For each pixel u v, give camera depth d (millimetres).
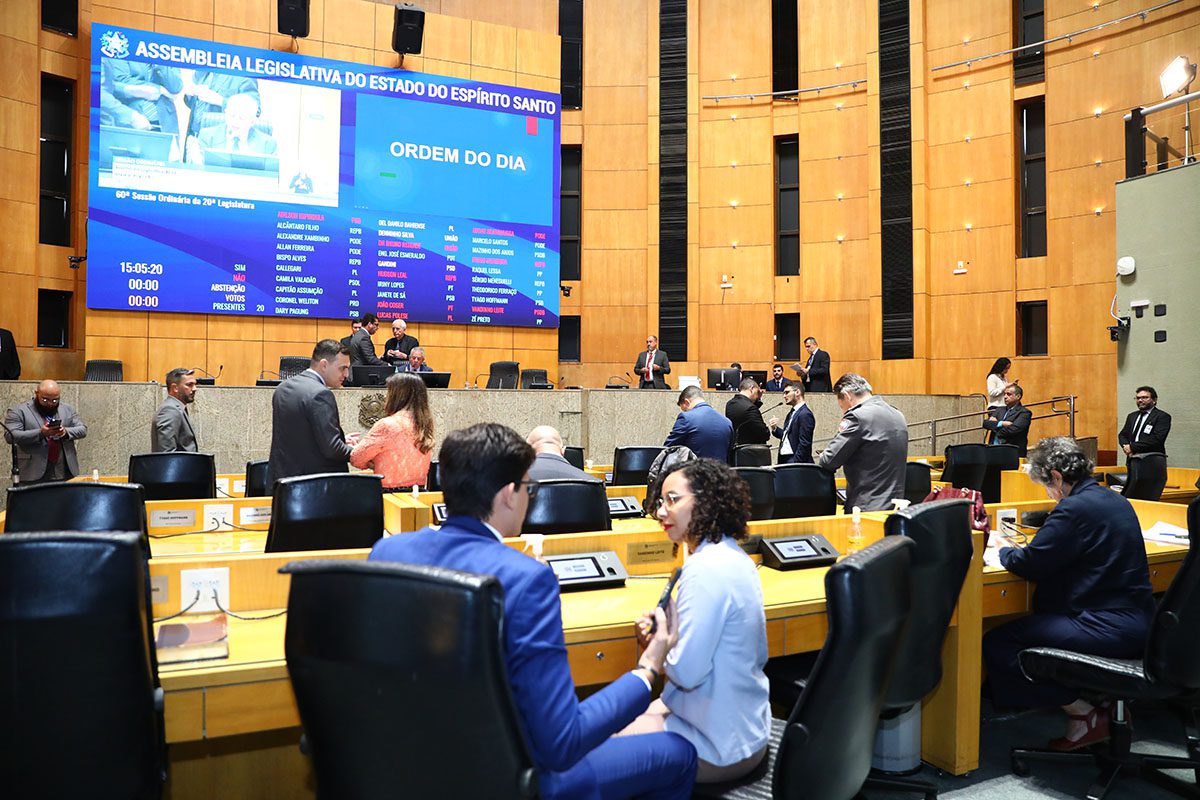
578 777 1755
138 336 10000
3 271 10273
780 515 4156
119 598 1467
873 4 12430
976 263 11727
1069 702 3184
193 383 5898
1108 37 10789
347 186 10742
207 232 10172
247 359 10438
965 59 11875
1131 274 8984
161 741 1772
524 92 11602
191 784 2506
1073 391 10961
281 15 10242
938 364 11953
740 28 13273
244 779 2555
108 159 9805
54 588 1432
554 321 11664
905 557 1973
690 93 13219
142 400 7797
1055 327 11133
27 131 10469
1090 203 10898
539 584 1600
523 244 11531
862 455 4609
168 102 10023
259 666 2012
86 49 10898
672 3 13328
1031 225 11648
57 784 1505
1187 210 8438
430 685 1314
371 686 1348
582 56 13453
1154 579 3604
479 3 12820
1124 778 3117
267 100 10422
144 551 1717
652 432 9516
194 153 10117
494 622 1315
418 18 10727
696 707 2086
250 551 3332
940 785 3068
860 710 1885
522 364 11602
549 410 9141
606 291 13312
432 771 1369
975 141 11781
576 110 13430
